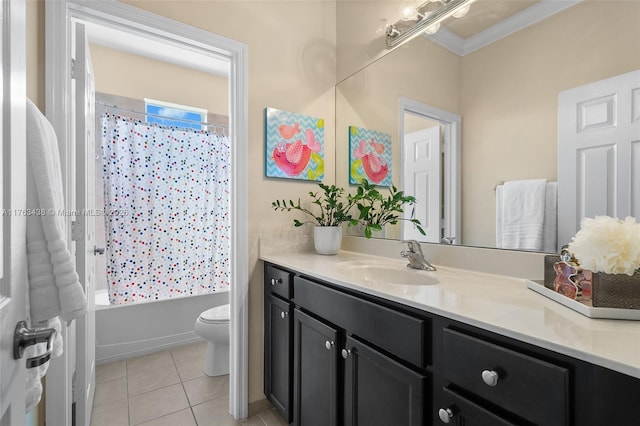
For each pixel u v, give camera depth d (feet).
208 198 9.06
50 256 2.57
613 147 3.06
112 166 7.70
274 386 5.24
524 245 3.71
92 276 5.41
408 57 5.18
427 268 4.34
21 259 1.96
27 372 2.31
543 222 3.55
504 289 3.27
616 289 2.29
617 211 3.02
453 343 2.51
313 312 4.24
